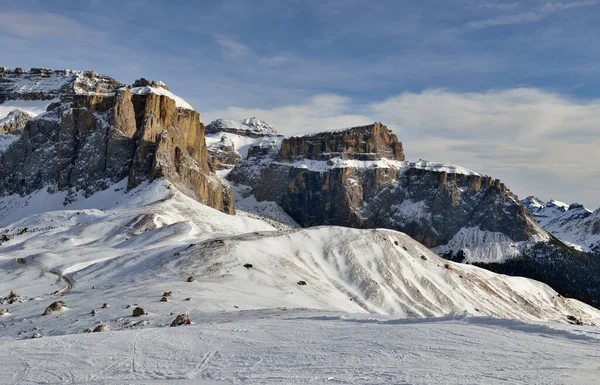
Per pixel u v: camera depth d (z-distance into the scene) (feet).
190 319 189.78
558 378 65.51
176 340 110.52
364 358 84.02
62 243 612.29
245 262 395.75
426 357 81.76
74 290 363.35
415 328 106.42
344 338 102.42
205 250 414.00
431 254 547.90
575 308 625.82
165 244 548.72
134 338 114.32
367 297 403.54
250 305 258.37
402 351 86.94
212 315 195.42
